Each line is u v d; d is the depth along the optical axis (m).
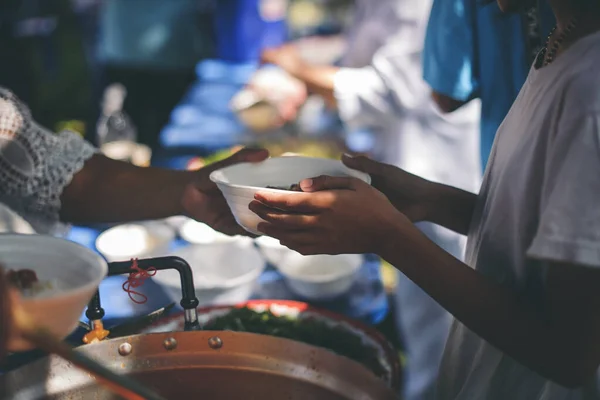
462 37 1.65
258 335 1.03
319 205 0.97
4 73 4.28
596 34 0.89
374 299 1.77
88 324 1.21
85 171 1.45
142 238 2.06
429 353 2.30
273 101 3.23
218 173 1.20
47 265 0.87
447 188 1.32
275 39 4.28
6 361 1.09
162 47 4.20
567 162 0.86
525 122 1.00
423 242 0.99
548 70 0.96
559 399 1.04
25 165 1.36
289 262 1.87
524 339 0.95
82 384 0.94
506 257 1.06
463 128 2.31
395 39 2.35
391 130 2.46
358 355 1.29
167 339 1.02
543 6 1.38
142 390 0.70
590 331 0.87
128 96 4.28
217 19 4.24
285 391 0.97
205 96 3.68
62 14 4.88
